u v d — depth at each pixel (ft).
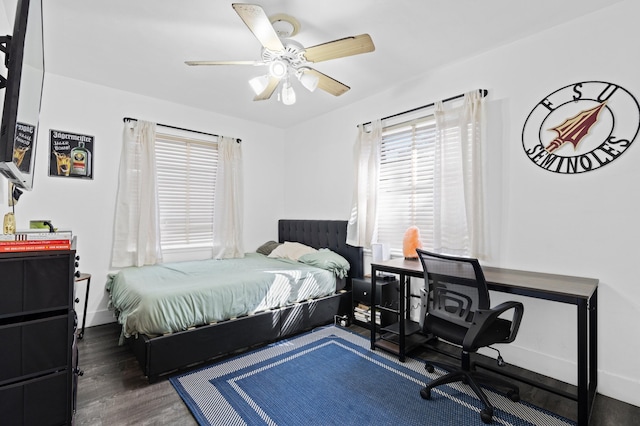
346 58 8.84
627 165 6.46
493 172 8.28
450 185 9.01
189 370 7.54
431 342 9.26
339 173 12.96
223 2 6.39
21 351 3.95
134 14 6.79
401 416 5.89
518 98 7.93
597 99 6.81
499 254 8.18
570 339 7.09
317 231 13.43
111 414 5.85
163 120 12.13
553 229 7.37
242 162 14.23
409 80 10.27
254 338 8.68
